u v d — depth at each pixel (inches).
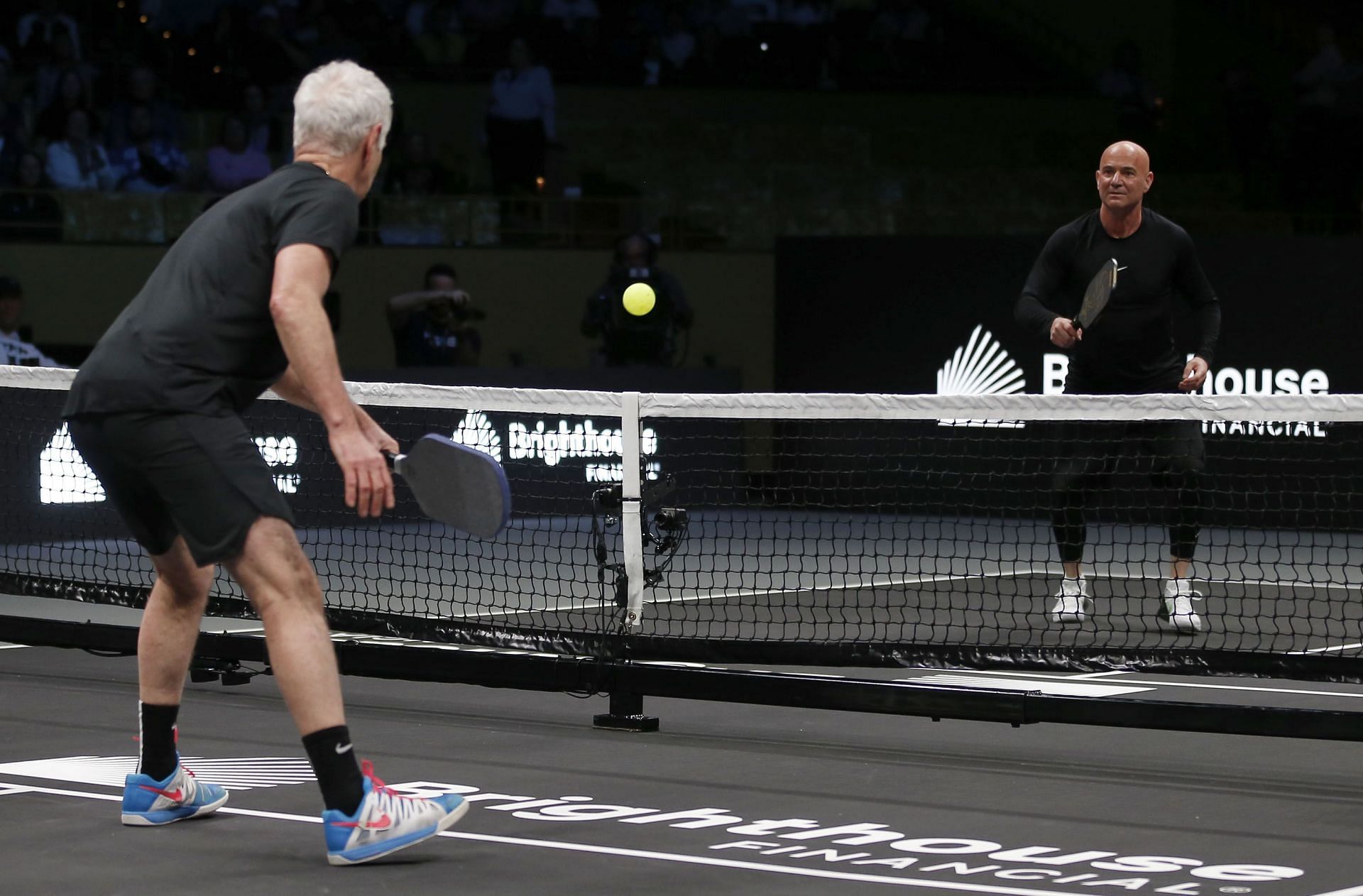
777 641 276.4
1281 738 272.2
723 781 240.5
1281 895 179.8
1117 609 412.5
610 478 649.0
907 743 271.0
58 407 516.7
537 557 516.7
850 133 916.0
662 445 664.4
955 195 904.9
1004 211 880.3
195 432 187.6
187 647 209.5
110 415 188.9
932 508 674.2
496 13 925.2
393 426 610.5
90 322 723.4
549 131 830.5
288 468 565.3
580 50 914.1
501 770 247.8
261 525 188.2
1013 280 670.5
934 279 689.6
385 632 305.7
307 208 187.9
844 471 318.3
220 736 271.0
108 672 337.1
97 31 832.3
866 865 192.7
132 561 484.1
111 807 221.3
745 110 911.0
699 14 956.6
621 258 713.6
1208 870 190.9
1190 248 381.7
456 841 204.1
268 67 836.6
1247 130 908.0
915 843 203.6
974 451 663.8
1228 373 631.8
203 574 207.9
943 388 688.4
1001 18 982.4
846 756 260.2
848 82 928.3
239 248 190.5
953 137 925.2
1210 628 353.7
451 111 863.1
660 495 295.7
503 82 826.8
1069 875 188.5
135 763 248.8
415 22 921.5
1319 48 944.3
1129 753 263.7
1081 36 987.3
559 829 210.5
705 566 509.7
